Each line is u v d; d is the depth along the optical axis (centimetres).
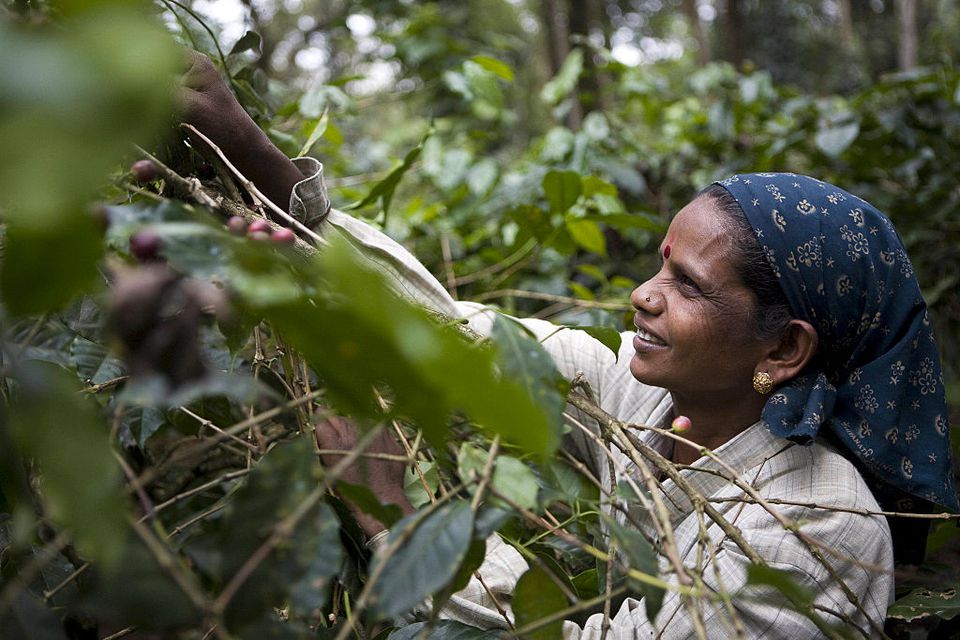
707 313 99
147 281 51
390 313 46
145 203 70
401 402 54
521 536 92
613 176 206
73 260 43
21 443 54
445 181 202
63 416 50
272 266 52
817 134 203
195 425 94
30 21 46
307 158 106
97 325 84
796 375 101
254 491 61
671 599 92
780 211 98
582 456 124
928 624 115
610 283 219
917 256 199
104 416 78
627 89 238
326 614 91
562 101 276
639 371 103
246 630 60
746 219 98
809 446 102
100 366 85
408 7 286
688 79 256
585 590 94
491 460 69
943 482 101
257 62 223
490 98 164
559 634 73
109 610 60
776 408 99
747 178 101
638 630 92
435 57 266
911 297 101
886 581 98
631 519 78
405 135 339
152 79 36
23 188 35
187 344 52
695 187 232
